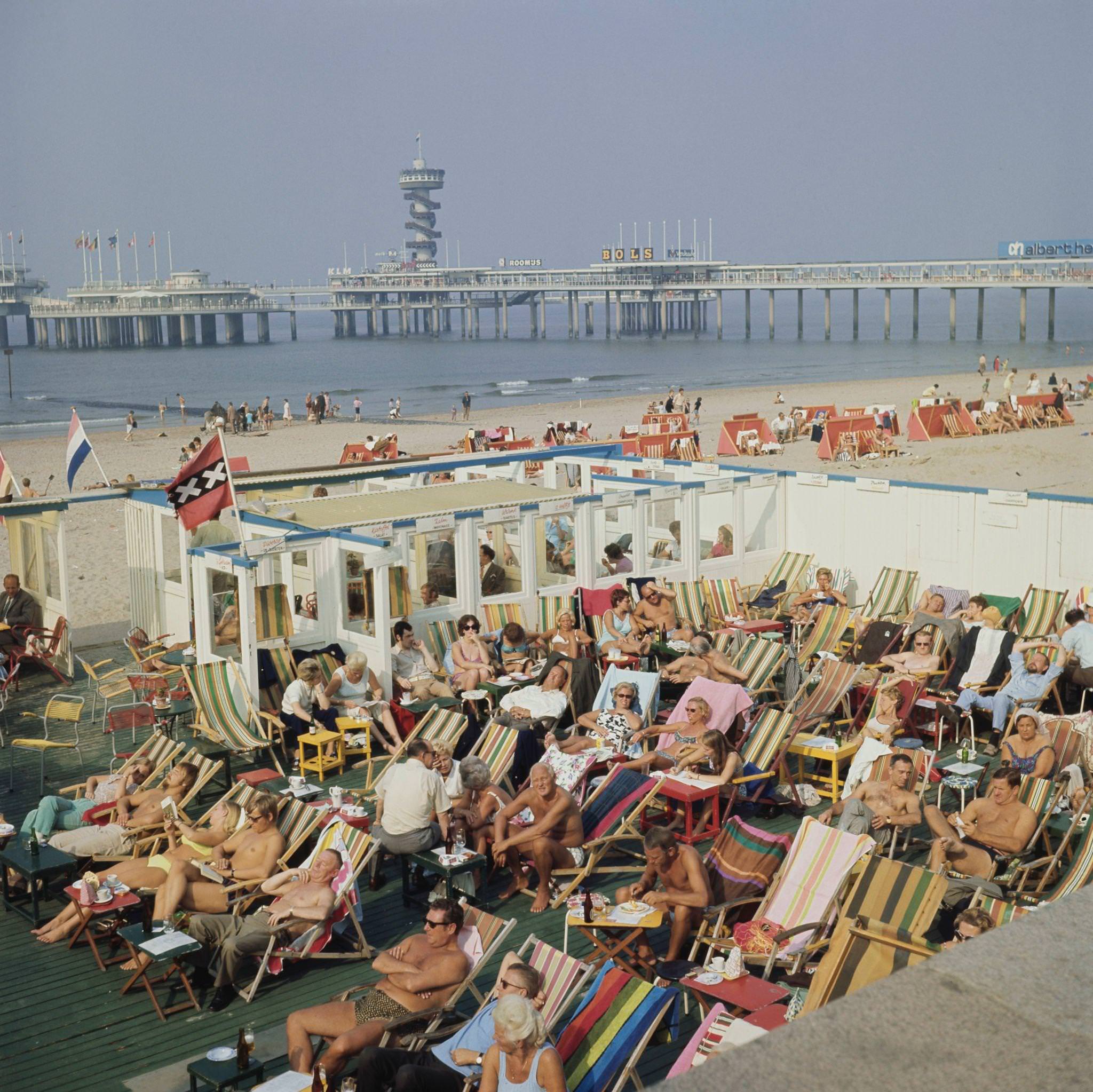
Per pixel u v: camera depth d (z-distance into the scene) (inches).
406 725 481.1
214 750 442.3
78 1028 283.7
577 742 425.1
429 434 2129.7
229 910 312.7
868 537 650.2
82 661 539.8
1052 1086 66.7
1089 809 353.1
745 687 490.6
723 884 309.6
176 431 2412.6
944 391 2628.0
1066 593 568.7
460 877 348.2
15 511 597.0
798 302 6254.9
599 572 619.5
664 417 1752.0
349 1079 245.4
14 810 430.9
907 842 367.9
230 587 522.3
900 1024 72.8
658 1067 261.6
